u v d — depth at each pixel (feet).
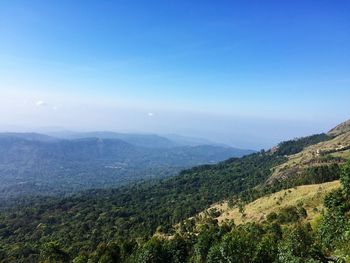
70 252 489.26
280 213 412.77
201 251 322.14
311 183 606.55
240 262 273.13
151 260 339.36
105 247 373.20
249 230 350.84
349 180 174.50
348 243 111.04
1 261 543.39
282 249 182.70
